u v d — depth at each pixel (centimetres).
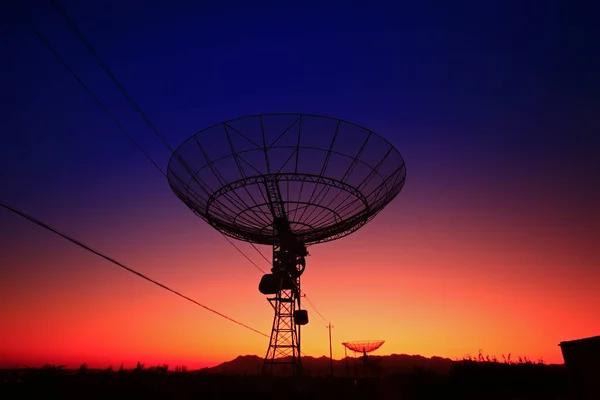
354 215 2028
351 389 3148
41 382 1448
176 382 1962
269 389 2078
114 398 1602
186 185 1959
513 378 3350
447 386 3356
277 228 2044
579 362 1714
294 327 2200
